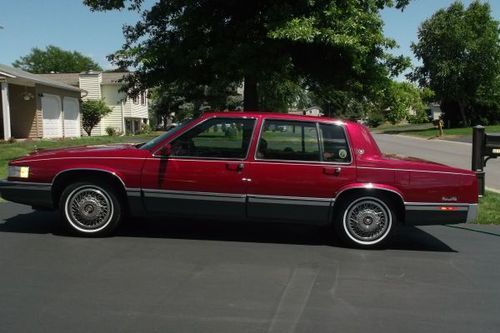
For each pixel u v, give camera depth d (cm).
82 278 511
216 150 651
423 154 2331
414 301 470
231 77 1197
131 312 429
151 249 622
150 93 1438
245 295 473
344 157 642
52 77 4391
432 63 5175
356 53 1148
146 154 655
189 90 1430
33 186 661
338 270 559
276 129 650
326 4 1093
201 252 615
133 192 654
